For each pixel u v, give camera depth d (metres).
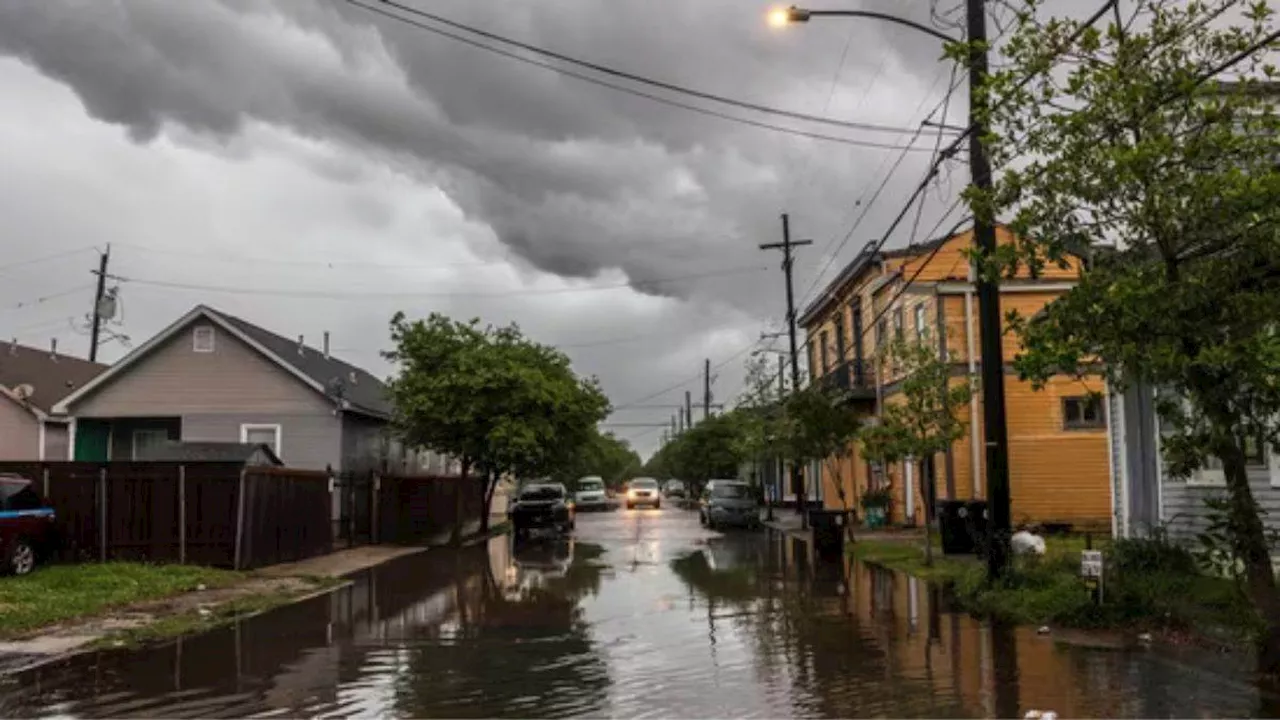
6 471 18.84
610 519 44.75
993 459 13.81
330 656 10.53
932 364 18.58
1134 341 8.05
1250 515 8.24
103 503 19.20
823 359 42.38
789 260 36.53
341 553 24.44
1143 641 10.20
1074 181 8.44
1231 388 7.77
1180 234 8.09
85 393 28.95
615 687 8.78
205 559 19.28
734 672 9.35
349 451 29.86
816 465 43.88
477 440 29.20
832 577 17.72
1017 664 9.26
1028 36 8.99
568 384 32.22
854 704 7.91
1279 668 8.22
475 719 7.71
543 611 13.91
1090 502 25.86
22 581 15.92
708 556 23.28
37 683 9.28
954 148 14.06
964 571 16.12
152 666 10.08
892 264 31.02
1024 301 26.55
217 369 29.00
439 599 15.51
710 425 63.06
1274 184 7.27
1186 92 8.07
